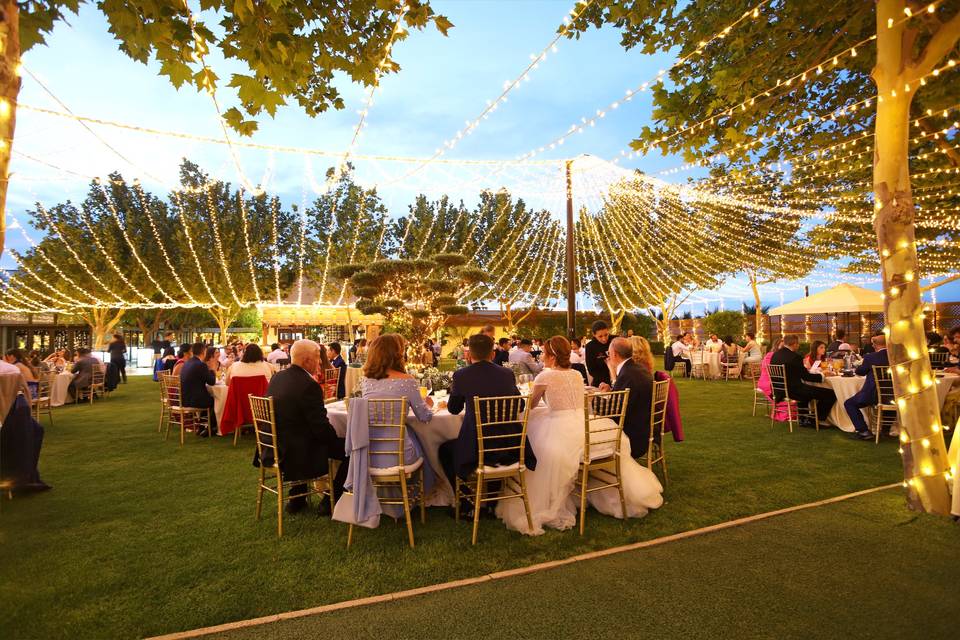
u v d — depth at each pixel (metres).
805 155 6.19
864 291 13.71
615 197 12.31
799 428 6.89
